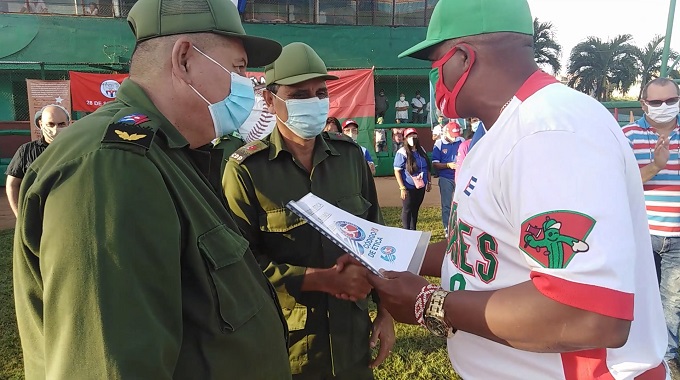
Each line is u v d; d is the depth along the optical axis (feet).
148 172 3.38
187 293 3.73
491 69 4.03
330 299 6.77
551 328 3.35
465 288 4.27
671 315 10.42
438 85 4.39
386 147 47.11
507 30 3.98
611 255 3.15
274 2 50.70
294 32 50.90
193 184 4.10
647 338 4.12
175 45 4.05
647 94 10.30
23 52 45.11
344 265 6.31
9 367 10.82
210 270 3.81
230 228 4.30
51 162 3.34
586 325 3.19
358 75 39.78
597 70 115.85
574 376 3.87
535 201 3.38
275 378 4.45
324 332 6.80
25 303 3.55
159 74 4.12
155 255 3.27
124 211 3.18
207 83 4.22
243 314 4.06
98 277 3.03
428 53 4.51
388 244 5.91
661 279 10.66
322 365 6.82
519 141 3.60
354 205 7.28
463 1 4.06
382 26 52.65
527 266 3.76
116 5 46.68
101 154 3.27
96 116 3.69
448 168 21.26
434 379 10.34
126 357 2.99
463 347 4.49
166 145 3.87
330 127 18.29
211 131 4.46
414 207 21.48
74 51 46.06
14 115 46.19
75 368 2.97
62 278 3.05
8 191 13.53
